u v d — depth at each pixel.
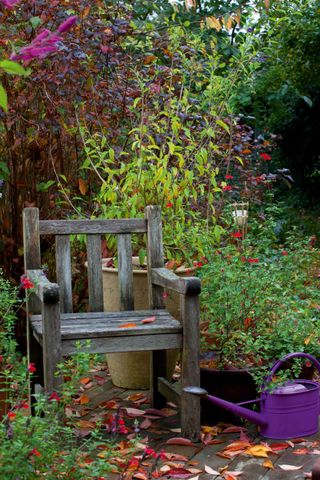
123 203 3.75
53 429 2.01
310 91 9.07
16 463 1.76
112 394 3.60
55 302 2.69
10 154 4.31
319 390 3.06
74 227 3.24
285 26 8.27
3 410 2.87
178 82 4.57
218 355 3.25
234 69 4.54
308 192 9.73
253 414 2.92
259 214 5.51
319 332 3.19
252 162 6.87
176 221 3.77
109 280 3.58
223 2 7.46
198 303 2.89
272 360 3.23
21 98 3.95
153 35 4.51
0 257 4.38
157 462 2.60
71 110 4.09
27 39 3.97
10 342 2.86
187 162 4.40
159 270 3.23
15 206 4.36
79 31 3.97
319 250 4.26
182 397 2.92
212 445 2.89
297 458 2.74
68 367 2.72
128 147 4.55
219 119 4.36
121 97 4.29
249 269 3.29
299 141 9.59
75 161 4.50
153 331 2.85
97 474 1.96
